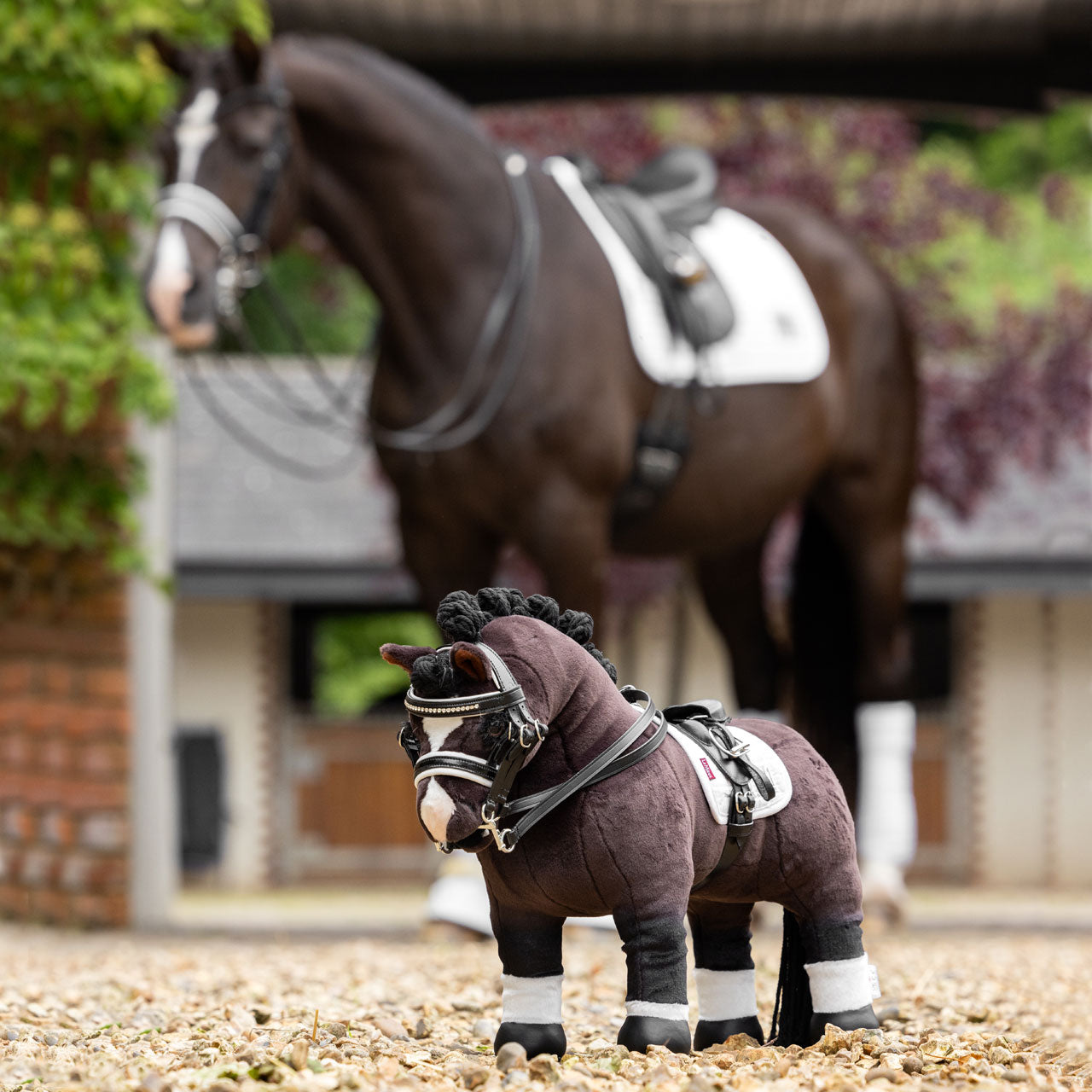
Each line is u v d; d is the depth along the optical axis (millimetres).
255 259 8844
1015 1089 4363
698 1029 5379
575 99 13422
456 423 8727
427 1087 4258
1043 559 20984
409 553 9219
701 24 12492
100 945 10250
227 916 16734
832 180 18047
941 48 12977
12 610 11656
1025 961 9297
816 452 9844
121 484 11281
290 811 23141
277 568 20891
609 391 8891
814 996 5098
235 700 23078
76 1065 4680
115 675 11383
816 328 9844
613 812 4551
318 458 23297
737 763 4961
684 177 10070
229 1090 4094
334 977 8031
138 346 11438
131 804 11406
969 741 23516
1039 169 35094
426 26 12484
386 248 8867
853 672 10633
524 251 8859
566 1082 4227
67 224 10852
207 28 11094
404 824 23266
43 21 10703
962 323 18547
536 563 8836
